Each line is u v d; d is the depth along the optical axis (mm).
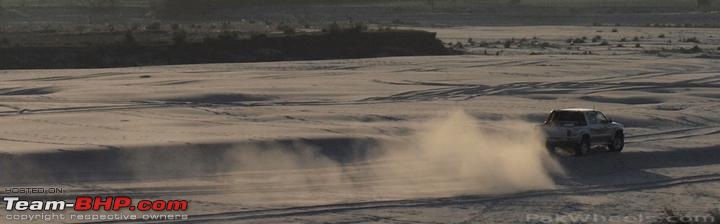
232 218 94562
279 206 100562
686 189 114375
